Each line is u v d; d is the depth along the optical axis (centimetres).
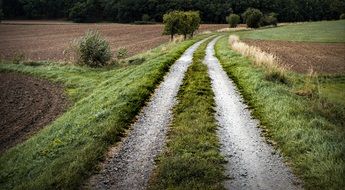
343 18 16275
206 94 1848
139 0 15538
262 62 2497
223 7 15688
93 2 16088
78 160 1066
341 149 1029
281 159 1078
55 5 16988
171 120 1459
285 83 2088
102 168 1050
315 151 1053
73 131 1427
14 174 1203
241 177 966
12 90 2966
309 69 3412
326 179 896
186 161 1029
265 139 1246
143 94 1808
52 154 1230
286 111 1417
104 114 1499
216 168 1005
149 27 12800
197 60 3153
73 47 3916
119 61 3984
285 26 12281
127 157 1118
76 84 3050
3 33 11219
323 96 1853
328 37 8088
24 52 6406
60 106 2434
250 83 2030
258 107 1605
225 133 1306
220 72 2531
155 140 1248
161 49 4647
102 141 1211
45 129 1738
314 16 17925
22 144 1595
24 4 16588
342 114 1519
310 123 1267
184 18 6312
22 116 2227
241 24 14888
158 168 1020
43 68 3894
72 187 931
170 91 1942
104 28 12556
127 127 1387
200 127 1323
